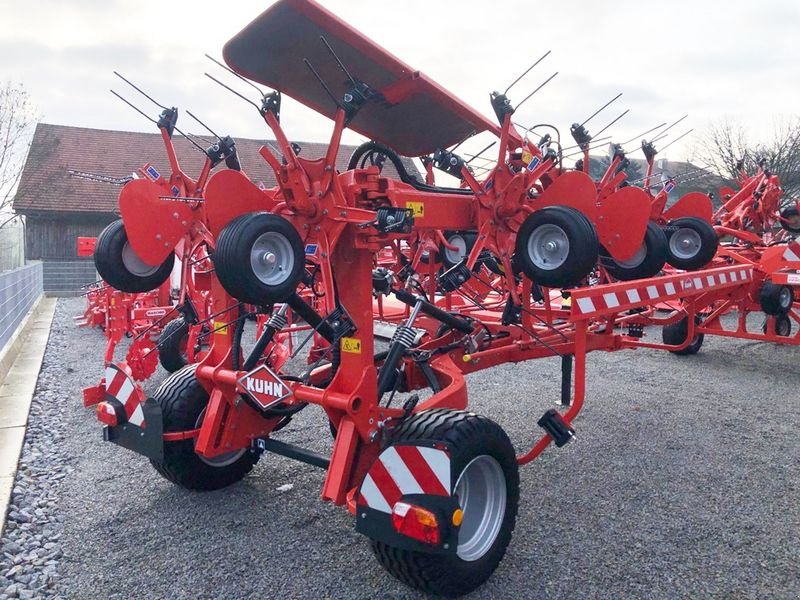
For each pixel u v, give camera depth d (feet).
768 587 10.44
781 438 17.58
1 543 11.81
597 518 12.84
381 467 9.48
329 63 11.53
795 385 23.52
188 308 13.47
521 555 11.46
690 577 10.74
